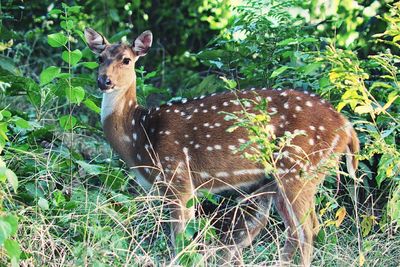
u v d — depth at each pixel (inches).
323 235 451.5
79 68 701.3
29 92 526.9
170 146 471.5
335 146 456.8
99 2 730.8
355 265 426.3
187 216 463.2
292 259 448.8
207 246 416.5
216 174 471.8
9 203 438.0
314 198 459.2
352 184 499.2
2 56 592.4
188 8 753.0
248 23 555.2
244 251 471.5
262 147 420.8
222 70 629.3
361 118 503.8
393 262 436.8
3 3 643.5
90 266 395.5
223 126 467.2
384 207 477.1
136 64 745.0
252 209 470.3
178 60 755.4
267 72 552.1
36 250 406.6
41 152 492.1
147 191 486.6
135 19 761.0
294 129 454.0
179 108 478.9
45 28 713.0
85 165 465.1
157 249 445.1
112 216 418.3
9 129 506.9
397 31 441.7
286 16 555.2
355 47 607.2
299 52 502.3
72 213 430.0
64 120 502.6
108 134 487.5
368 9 618.8
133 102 487.5
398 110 512.7
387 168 420.2
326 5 636.1
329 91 503.2
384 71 524.7
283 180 455.5
